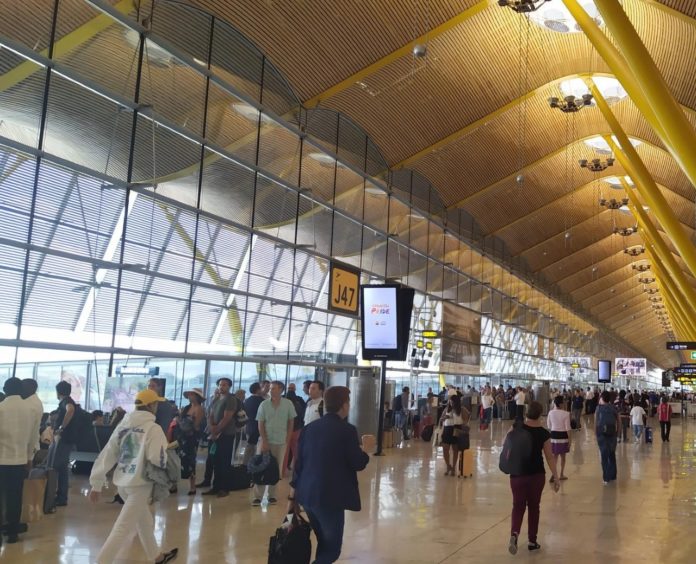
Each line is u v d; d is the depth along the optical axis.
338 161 24.08
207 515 9.88
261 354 20.42
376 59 21.38
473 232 38.53
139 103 15.88
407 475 15.19
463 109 25.86
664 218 23.59
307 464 5.74
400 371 30.03
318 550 5.73
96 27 14.82
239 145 19.42
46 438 11.12
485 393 31.80
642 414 27.86
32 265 13.37
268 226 20.70
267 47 19.67
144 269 15.79
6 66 12.94
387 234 27.92
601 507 11.82
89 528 8.86
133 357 15.88
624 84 17.00
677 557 8.23
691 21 18.05
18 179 13.09
